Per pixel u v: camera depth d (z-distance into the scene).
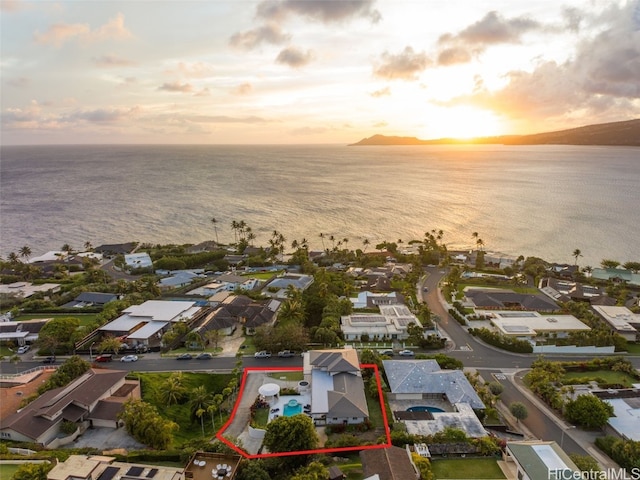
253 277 187.75
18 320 139.50
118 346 114.50
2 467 69.12
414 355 113.81
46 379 99.62
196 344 118.31
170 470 64.00
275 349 113.38
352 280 175.38
